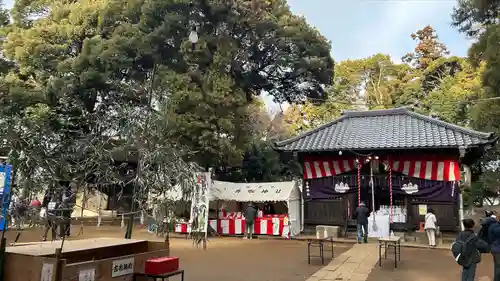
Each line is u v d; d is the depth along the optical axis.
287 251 12.36
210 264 9.77
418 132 16.19
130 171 8.56
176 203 9.16
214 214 18.41
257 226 16.75
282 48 21.61
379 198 16.45
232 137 18.31
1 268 4.82
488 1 14.98
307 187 17.45
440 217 15.14
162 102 9.92
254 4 19.84
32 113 7.17
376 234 15.39
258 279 7.99
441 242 14.02
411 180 15.74
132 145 7.80
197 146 17.06
